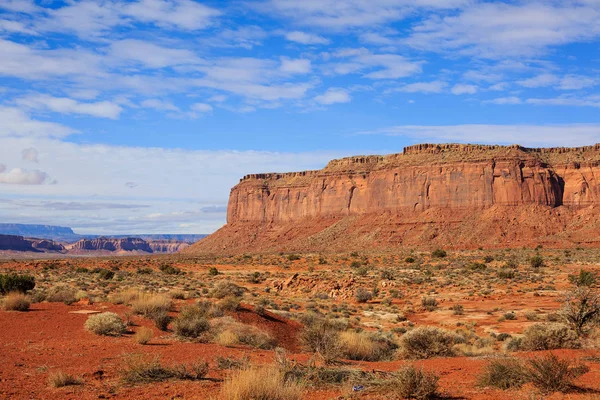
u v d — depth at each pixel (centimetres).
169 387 1254
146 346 1895
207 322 2233
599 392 1266
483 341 2728
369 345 2130
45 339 1964
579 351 1972
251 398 1066
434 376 1260
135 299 3108
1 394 1138
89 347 1812
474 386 1369
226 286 5212
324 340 1941
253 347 2080
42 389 1207
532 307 4584
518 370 1370
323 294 5803
